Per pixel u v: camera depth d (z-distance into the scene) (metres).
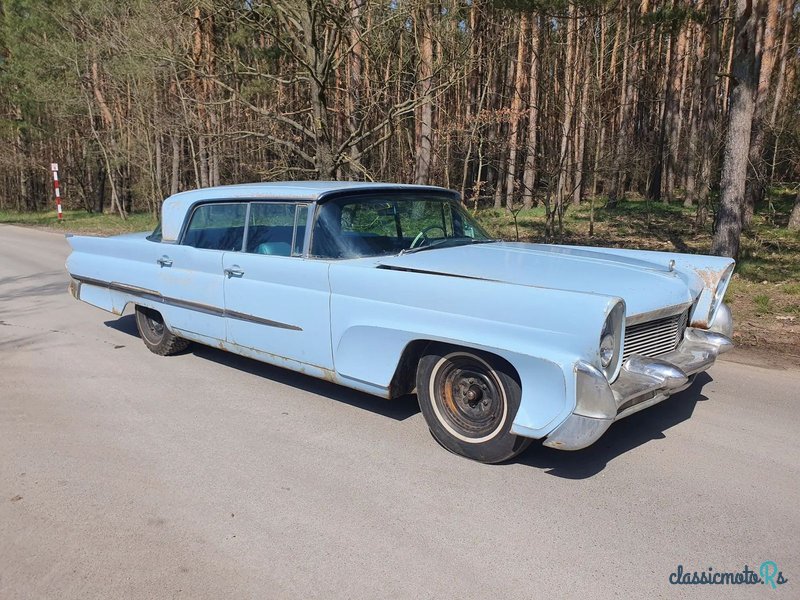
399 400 4.60
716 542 2.74
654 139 27.98
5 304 8.49
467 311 3.31
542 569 2.56
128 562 2.63
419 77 14.40
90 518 2.98
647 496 3.14
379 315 3.69
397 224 4.32
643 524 2.89
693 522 2.90
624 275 3.67
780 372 5.20
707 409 4.34
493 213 20.50
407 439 3.88
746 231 14.27
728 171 9.27
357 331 3.80
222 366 5.47
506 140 18.00
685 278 4.00
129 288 5.75
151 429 4.07
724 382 4.94
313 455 3.66
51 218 31.75
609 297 2.94
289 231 4.29
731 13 19.11
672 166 23.08
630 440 3.83
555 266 3.73
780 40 19.59
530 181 22.11
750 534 2.80
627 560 2.62
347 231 4.08
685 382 3.30
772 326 6.62
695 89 22.73
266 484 3.31
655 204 22.39
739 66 8.85
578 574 2.53
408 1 12.47
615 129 23.98
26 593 2.44
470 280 3.34
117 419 4.25
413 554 2.67
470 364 3.45
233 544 2.76
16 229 24.20
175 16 13.50
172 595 2.42
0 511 3.05
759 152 15.34
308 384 4.97
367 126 18.05
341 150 12.87
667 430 3.98
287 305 4.23
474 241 4.60
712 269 4.19
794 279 8.98
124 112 29.45
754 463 3.51
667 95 23.25
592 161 17.98
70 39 26.67
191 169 28.53
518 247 4.41
